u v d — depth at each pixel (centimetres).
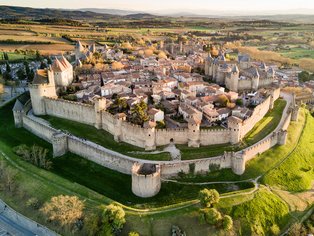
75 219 12506
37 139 18175
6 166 15512
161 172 14462
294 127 19038
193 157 15238
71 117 19025
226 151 15600
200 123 17212
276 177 15012
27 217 13200
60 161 16275
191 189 14188
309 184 15288
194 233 12162
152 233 12131
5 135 18688
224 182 14588
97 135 17288
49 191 13975
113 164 15275
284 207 13625
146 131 15488
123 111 18450
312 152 17562
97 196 13600
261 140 16712
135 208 13100
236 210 12950
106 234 12012
